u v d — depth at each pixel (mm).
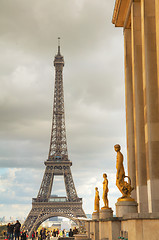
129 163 81312
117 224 43531
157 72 59625
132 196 79125
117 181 48000
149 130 58094
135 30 73500
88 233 96562
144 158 67062
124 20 92000
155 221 29047
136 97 70625
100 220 55156
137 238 29156
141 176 66312
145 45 61938
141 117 69500
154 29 62375
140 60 72125
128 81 86188
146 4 63156
